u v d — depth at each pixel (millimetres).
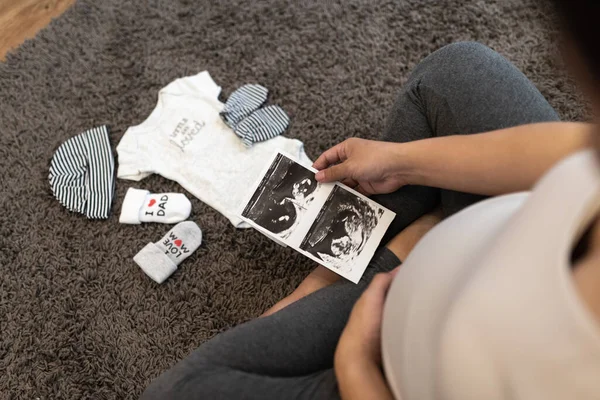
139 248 1163
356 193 919
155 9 1329
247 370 680
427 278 484
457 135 724
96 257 1160
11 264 1158
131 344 1098
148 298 1128
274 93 1268
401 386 492
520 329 326
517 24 1280
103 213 1169
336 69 1273
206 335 1102
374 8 1312
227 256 1148
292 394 620
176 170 1204
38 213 1192
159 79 1289
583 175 329
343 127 1230
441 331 397
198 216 1179
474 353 358
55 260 1159
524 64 1248
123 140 1228
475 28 1285
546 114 769
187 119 1236
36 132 1252
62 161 1208
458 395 380
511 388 341
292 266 1134
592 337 288
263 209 936
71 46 1310
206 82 1263
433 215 898
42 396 1069
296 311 740
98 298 1132
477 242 445
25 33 1324
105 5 1329
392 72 1268
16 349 1100
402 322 497
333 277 924
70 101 1275
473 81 796
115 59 1303
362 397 544
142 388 1066
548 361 313
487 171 672
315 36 1300
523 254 341
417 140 786
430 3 1309
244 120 1211
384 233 900
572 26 241
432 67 844
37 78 1288
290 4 1320
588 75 250
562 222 325
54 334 1108
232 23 1317
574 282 313
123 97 1277
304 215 927
